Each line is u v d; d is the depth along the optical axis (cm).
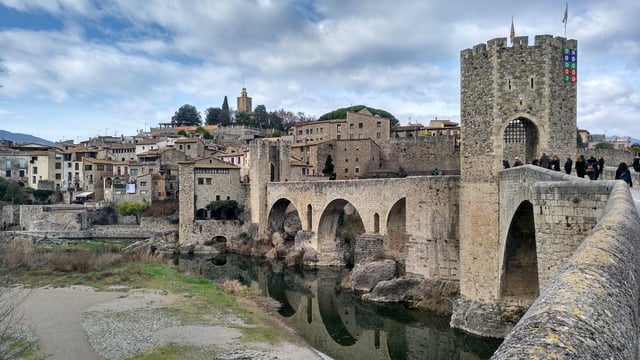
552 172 2680
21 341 3994
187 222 10625
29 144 15738
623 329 632
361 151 12488
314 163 12638
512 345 572
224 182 11225
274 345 4106
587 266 825
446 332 4191
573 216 2175
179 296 5759
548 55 3656
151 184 12119
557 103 3706
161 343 4050
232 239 10506
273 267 8562
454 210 5012
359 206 7450
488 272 3856
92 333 4297
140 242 10444
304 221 9131
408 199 5516
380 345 4556
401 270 6147
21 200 12688
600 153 7438
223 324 4659
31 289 5994
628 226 1132
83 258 7494
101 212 11794
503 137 3781
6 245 6328
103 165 13775
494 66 3775
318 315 5606
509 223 3484
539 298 766
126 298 5625
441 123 15275
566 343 538
